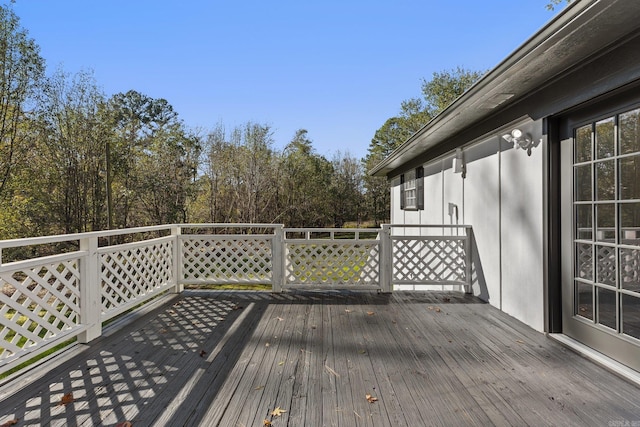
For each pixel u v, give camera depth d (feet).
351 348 9.95
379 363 8.94
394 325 11.93
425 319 12.57
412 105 71.26
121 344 10.30
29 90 32.78
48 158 35.91
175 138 49.49
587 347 9.49
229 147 52.13
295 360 9.16
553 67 9.37
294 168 60.90
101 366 8.83
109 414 6.73
